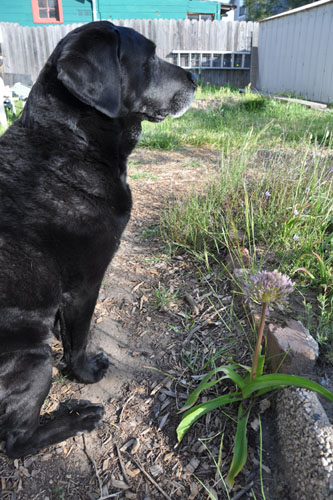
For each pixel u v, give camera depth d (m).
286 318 0.77
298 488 0.56
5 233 0.61
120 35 0.72
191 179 1.66
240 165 1.31
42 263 0.64
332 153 1.72
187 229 1.15
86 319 0.73
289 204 1.11
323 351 0.73
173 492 0.60
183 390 0.75
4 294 0.61
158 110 0.84
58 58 0.67
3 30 4.54
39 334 0.66
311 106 3.20
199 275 1.04
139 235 1.26
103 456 0.66
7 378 0.62
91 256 0.68
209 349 0.81
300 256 0.93
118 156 0.73
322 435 0.54
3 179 0.63
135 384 0.78
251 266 0.91
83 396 0.77
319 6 3.37
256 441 0.64
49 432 0.67
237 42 4.88
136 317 0.93
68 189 0.66
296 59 3.86
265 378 0.61
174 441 0.67
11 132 0.68
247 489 0.59
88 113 0.68
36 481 0.63
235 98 3.71
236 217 1.16
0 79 2.63
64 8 5.48
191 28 4.77
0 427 0.64
